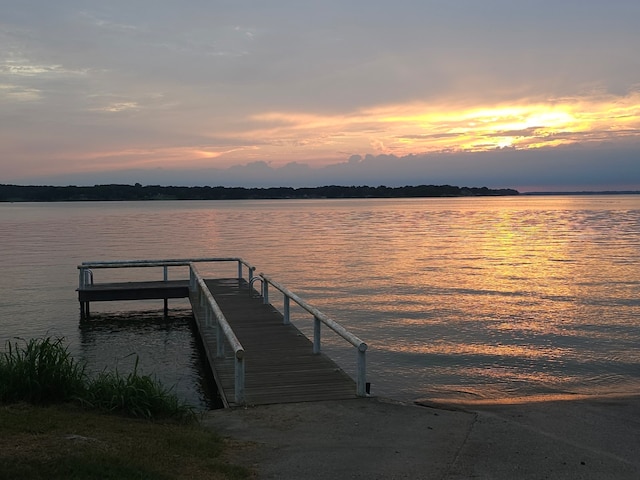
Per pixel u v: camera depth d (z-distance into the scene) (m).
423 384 10.12
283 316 12.44
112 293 16.61
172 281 18.34
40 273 25.58
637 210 109.56
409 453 5.13
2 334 14.37
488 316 16.20
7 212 110.75
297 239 44.78
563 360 11.64
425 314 16.58
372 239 44.81
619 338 13.47
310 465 4.80
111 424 5.50
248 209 126.62
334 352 12.41
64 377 6.22
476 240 43.66
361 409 6.59
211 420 6.19
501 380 10.34
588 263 28.73
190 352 12.85
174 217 85.06
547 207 137.50
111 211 114.19
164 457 4.68
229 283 17.86
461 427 5.95
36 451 4.45
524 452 5.23
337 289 21.36
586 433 5.96
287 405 6.75
